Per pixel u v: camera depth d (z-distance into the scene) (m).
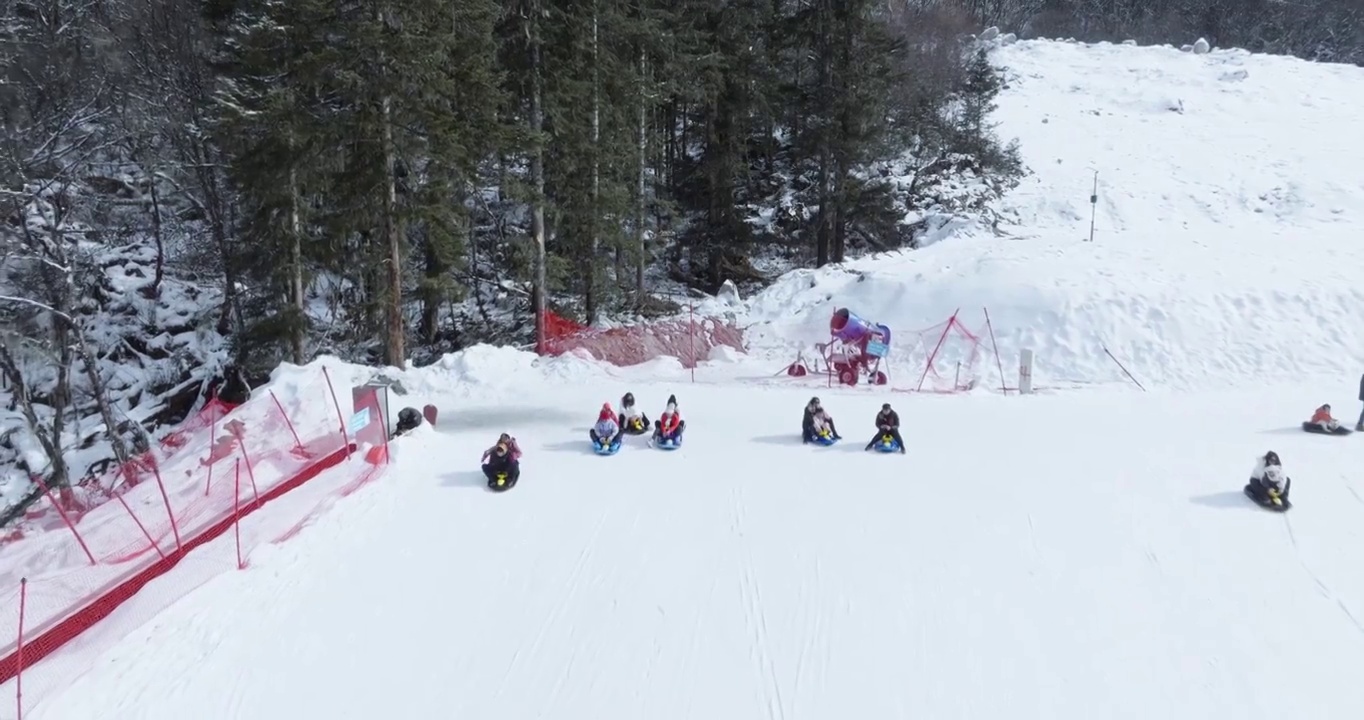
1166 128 44.25
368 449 13.73
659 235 31.77
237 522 11.14
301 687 7.84
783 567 9.95
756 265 34.50
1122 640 8.45
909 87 37.91
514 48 21.55
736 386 19.55
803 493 12.12
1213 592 9.30
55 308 20.88
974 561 10.03
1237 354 20.17
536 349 23.27
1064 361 20.69
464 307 30.39
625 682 7.90
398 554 10.35
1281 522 10.93
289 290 22.97
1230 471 12.76
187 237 32.47
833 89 29.58
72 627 8.94
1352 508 11.30
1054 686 7.75
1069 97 49.91
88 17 26.83
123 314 28.72
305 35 17.53
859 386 19.58
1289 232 30.05
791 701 7.60
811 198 35.56
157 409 25.30
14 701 7.65
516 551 10.42
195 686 7.84
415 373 19.94
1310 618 8.77
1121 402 17.50
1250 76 51.56
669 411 14.25
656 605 9.18
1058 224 34.41
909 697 7.63
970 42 53.97
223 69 21.66
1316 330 20.67
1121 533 10.71
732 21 31.27
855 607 9.09
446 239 20.23
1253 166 38.69
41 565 10.94
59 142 25.25
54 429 20.62
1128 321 21.22
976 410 16.80
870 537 10.69
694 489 12.33
